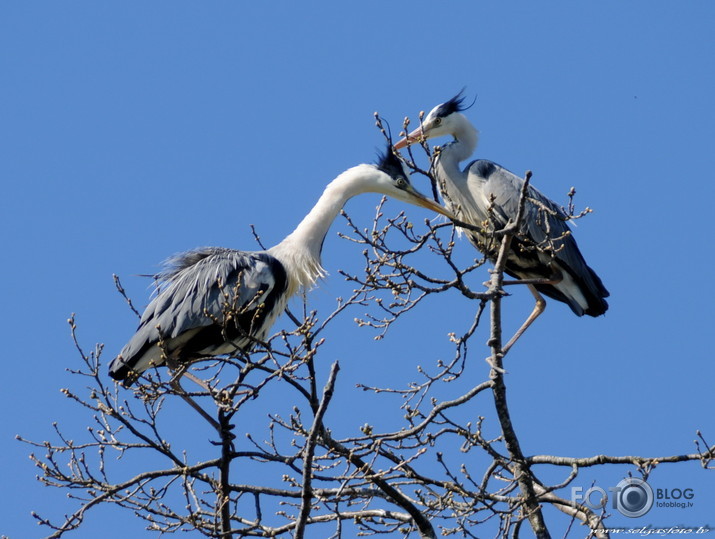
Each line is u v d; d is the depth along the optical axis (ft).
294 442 37.32
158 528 36.83
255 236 48.47
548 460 40.86
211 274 44.83
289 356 33.17
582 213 41.93
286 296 48.88
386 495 38.42
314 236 49.93
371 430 37.58
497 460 40.27
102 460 37.27
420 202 52.47
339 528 36.24
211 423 39.81
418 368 39.60
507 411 41.57
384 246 37.37
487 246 49.03
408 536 39.99
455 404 40.22
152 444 35.50
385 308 37.91
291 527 39.01
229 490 37.06
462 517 38.81
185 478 36.24
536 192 57.16
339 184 51.24
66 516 35.70
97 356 34.24
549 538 41.04
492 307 42.34
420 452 36.19
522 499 39.19
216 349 45.24
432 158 40.01
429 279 38.09
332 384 30.55
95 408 34.35
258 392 33.35
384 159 53.01
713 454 38.52
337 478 35.96
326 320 36.42
